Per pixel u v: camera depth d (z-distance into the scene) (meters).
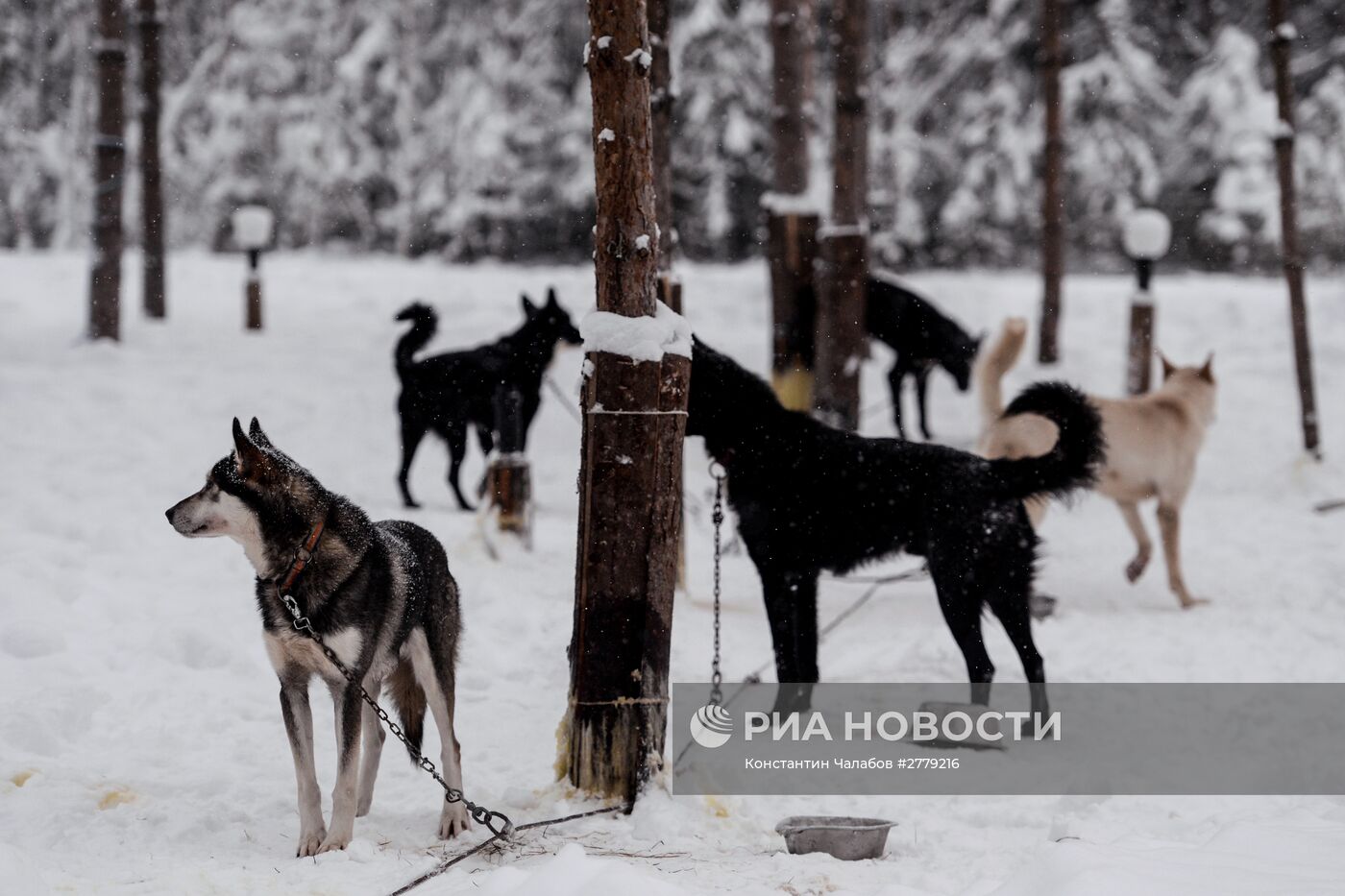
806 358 11.54
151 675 6.12
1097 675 6.99
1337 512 10.83
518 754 5.40
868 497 6.21
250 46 27.05
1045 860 3.42
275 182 27.34
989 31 25.30
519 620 7.31
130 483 9.37
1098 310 17.36
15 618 6.44
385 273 19.69
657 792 4.60
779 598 6.25
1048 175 15.15
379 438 11.95
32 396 11.27
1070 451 6.23
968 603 6.15
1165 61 26.78
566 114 26.77
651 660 4.66
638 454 4.61
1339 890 3.13
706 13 23.88
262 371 13.41
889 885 3.56
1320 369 15.16
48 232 28.12
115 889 3.63
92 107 26.66
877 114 24.81
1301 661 7.24
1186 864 3.41
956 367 12.77
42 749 5.14
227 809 4.52
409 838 4.31
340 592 4.12
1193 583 9.16
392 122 28.48
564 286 18.14
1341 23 25.38
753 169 24.84
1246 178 24.62
